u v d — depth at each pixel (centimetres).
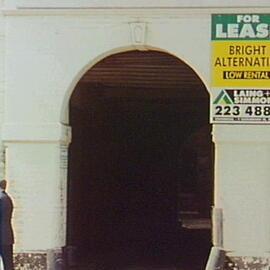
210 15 1509
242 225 1493
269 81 1498
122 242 2448
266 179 1495
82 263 1920
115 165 2419
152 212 2548
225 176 1501
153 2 1512
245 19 1502
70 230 1855
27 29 1544
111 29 1532
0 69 1567
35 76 1542
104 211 2306
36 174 1534
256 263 1488
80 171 2009
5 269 1467
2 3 1563
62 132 1538
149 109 2491
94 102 2186
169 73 1897
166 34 1519
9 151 1541
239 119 1501
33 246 1528
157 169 2558
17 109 1542
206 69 1512
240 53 1503
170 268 1878
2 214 1466
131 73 1905
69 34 1539
